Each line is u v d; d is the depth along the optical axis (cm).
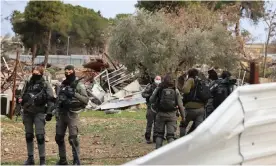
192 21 13762
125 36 10638
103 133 4306
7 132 4034
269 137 1238
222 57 12119
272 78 11225
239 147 1146
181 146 1009
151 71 10344
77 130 2614
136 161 959
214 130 1067
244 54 14775
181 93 3441
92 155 3138
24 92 2659
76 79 2611
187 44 10688
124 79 9856
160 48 10325
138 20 10719
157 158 971
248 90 1174
